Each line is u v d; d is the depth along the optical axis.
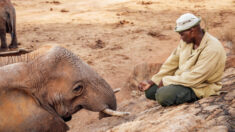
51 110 3.16
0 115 2.84
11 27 10.06
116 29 12.42
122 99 6.46
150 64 6.90
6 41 11.02
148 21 13.73
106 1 18.77
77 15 14.98
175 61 4.27
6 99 2.89
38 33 11.88
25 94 3.01
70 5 17.62
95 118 5.82
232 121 3.30
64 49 3.32
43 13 15.44
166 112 3.94
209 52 3.68
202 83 3.94
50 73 3.13
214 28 11.95
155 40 10.89
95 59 9.10
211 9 16.14
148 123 3.69
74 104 3.37
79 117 5.96
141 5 17.39
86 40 10.98
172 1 18.39
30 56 3.25
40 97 3.09
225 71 5.34
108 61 8.93
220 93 4.00
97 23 13.44
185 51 3.92
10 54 3.38
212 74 3.81
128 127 3.73
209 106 3.68
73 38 11.23
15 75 3.00
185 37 3.74
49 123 3.08
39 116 3.01
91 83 3.43
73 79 3.22
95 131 4.99
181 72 4.00
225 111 3.53
